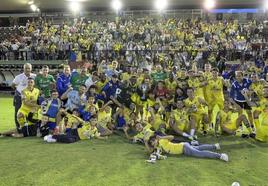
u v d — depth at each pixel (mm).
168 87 8625
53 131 7945
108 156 6480
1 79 18469
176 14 24016
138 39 20250
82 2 23109
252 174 5516
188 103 8055
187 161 6168
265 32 20094
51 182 5191
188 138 7770
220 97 8453
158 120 7977
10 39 21141
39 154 6602
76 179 5309
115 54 17562
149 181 5207
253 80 8578
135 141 7527
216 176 5414
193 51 16828
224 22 22172
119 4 22984
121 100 8664
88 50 17984
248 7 23328
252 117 8312
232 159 6305
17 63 18438
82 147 7125
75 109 8203
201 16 23703
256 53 16734
